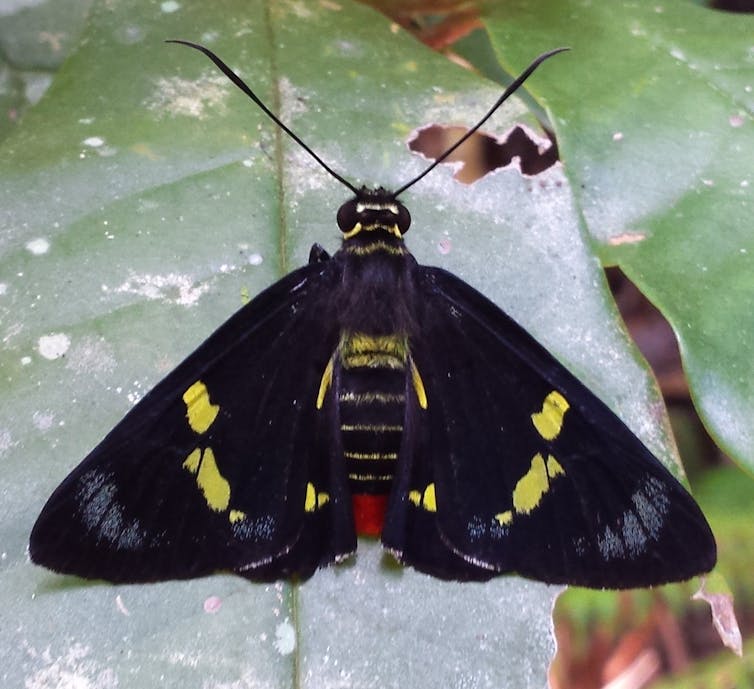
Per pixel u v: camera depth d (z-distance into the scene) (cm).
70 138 13
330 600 12
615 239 13
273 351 12
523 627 12
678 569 11
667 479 11
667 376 18
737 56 14
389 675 11
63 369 12
